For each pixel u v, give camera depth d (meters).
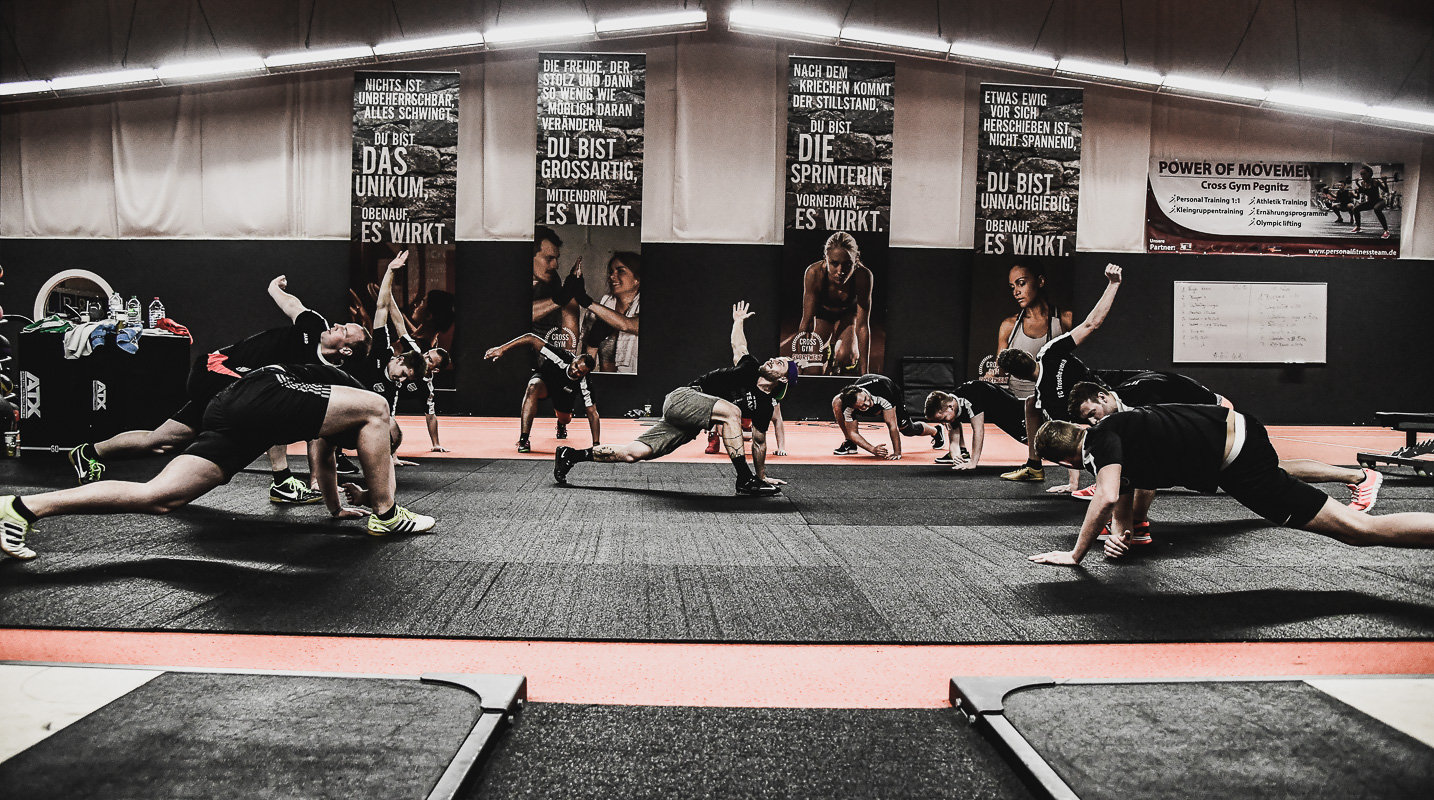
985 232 10.58
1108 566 2.74
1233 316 10.95
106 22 10.42
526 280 10.58
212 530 3.12
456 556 2.76
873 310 10.51
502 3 10.12
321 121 10.58
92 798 1.10
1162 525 3.63
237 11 10.29
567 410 6.70
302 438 2.89
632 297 10.51
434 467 5.42
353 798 1.12
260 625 1.99
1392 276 11.10
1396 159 11.05
